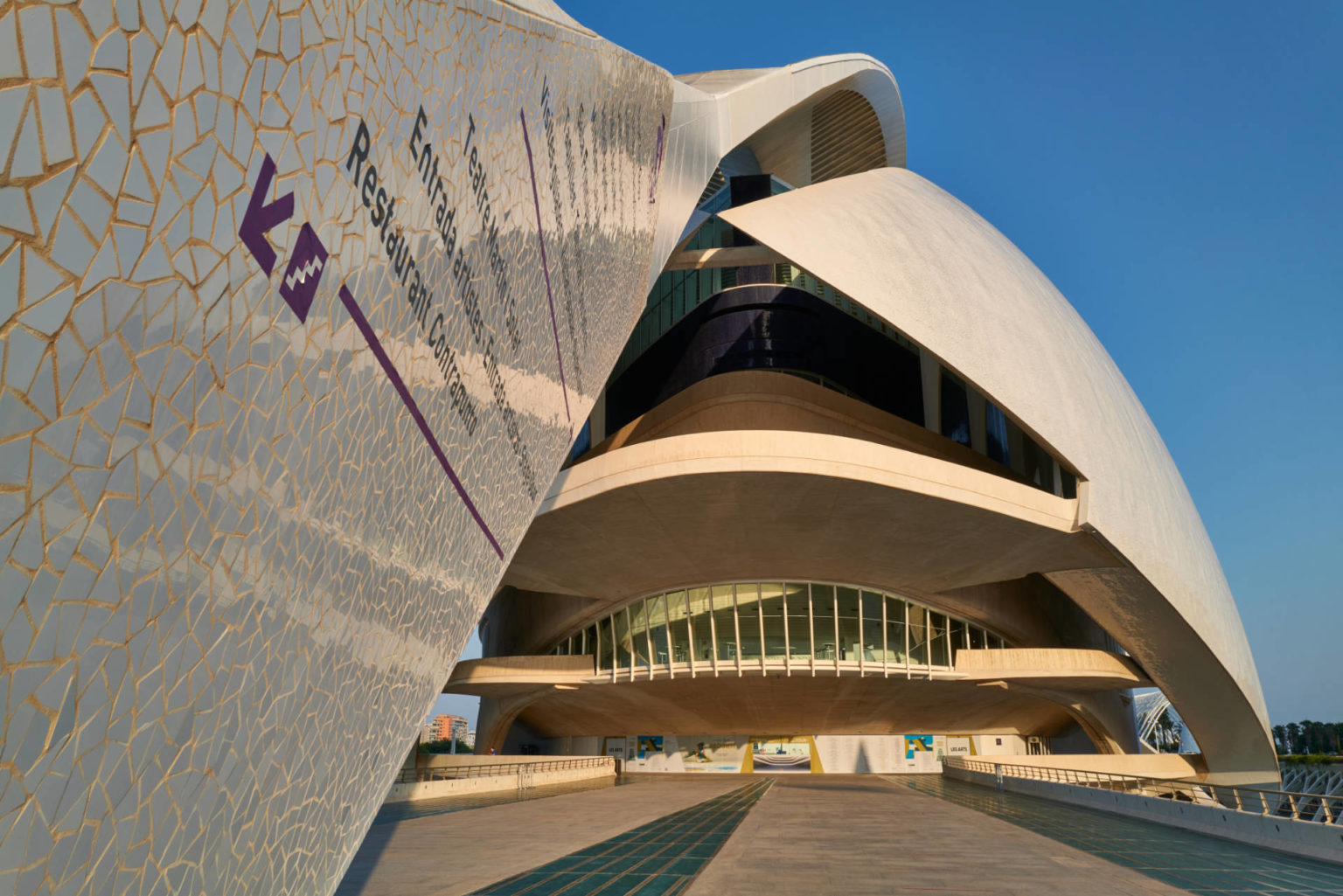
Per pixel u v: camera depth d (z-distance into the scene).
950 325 26.92
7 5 1.25
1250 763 33.41
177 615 2.08
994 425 34.66
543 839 13.14
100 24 1.44
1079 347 31.84
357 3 2.41
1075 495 29.06
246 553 2.35
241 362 2.10
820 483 23.41
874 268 27.28
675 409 33.62
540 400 5.85
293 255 2.25
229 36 1.83
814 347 34.56
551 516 25.33
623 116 7.32
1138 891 9.03
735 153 45.97
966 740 41.25
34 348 1.43
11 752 1.62
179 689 2.17
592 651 36.41
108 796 1.99
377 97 2.64
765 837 13.50
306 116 2.22
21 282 1.37
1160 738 98.31
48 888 1.86
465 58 3.38
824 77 37.41
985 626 34.91
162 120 1.65
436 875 9.61
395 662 4.01
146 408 1.77
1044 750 43.91
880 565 30.48
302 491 2.62
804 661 32.38
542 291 5.27
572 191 5.74
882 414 32.12
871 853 11.62
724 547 28.91
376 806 4.46
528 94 4.33
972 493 24.36
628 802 21.11
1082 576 29.42
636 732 42.31
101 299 1.56
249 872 2.96
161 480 1.89
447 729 137.50
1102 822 16.86
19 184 1.33
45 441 1.51
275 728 2.85
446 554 4.43
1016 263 34.66
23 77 1.31
